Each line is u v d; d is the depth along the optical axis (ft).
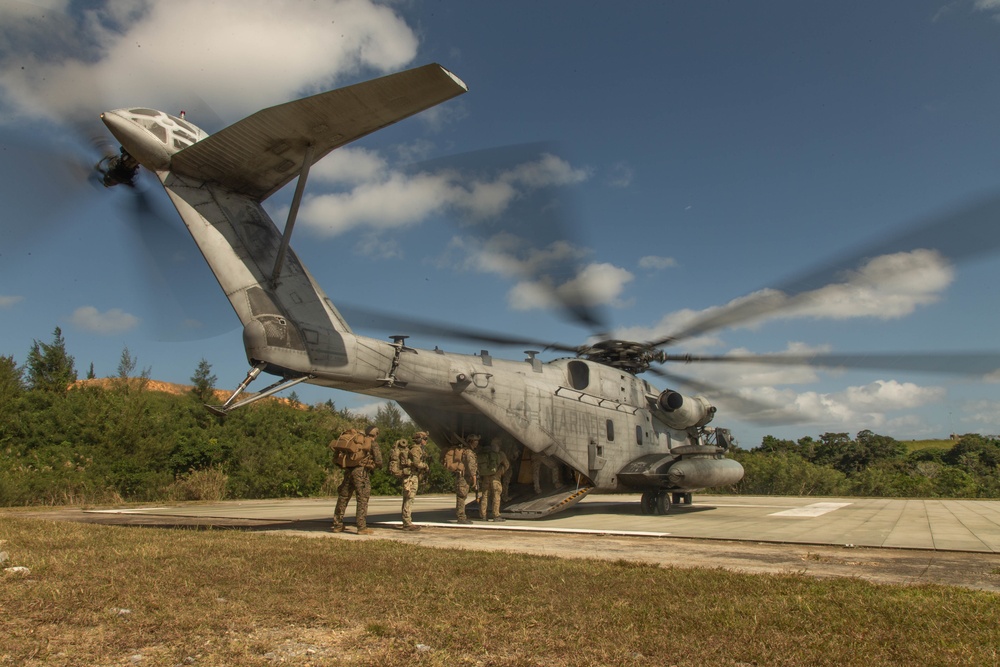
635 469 48.26
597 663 11.83
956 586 18.84
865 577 20.70
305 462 81.41
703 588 17.80
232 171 29.09
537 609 15.31
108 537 25.45
